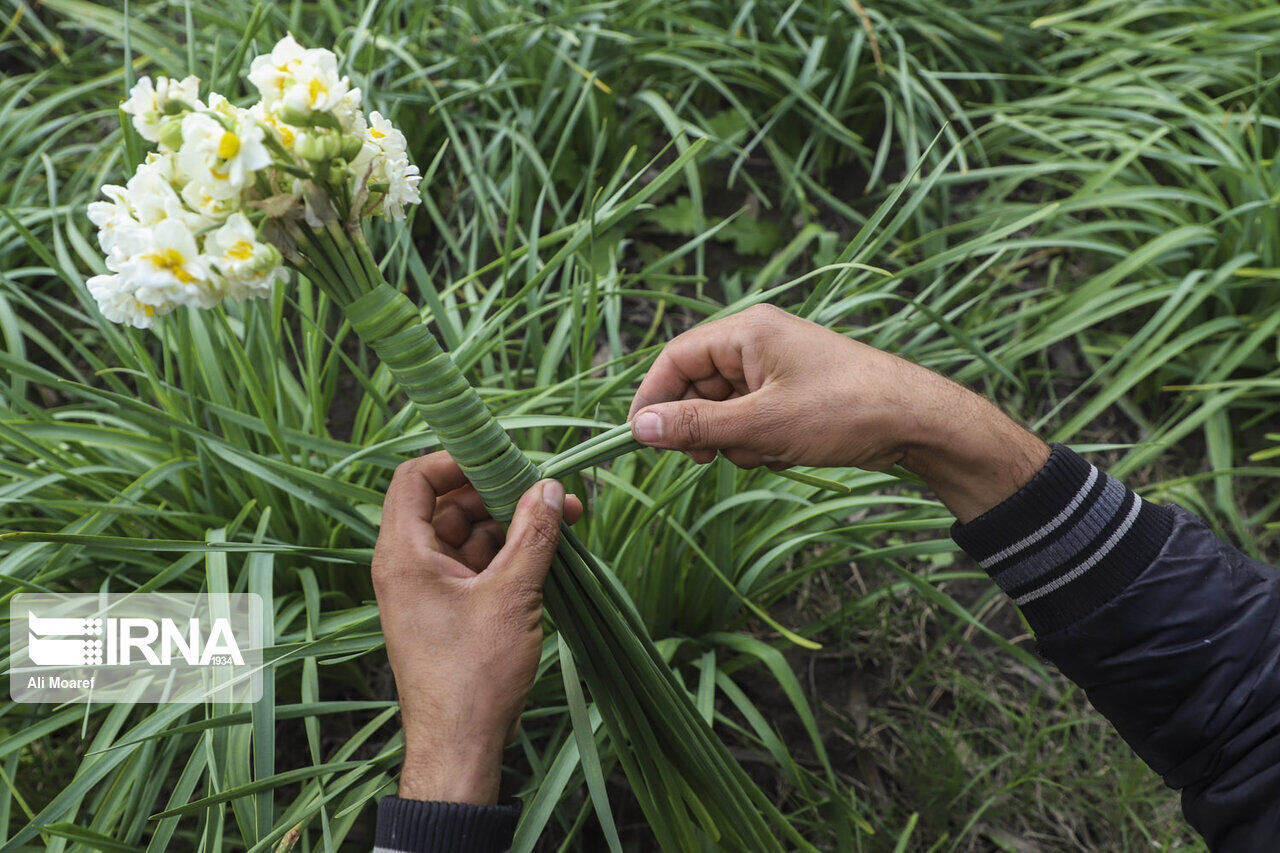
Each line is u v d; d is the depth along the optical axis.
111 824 0.90
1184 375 1.30
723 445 0.79
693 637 1.08
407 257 1.08
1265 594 0.78
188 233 0.66
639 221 1.46
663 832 0.85
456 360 1.02
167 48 1.41
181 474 1.01
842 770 1.10
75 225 1.25
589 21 1.48
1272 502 1.22
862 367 0.80
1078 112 1.46
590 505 1.12
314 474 0.96
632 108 1.53
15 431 0.98
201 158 0.66
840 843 0.99
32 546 0.97
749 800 0.89
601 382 1.10
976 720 1.13
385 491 1.08
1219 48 1.47
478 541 0.86
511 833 0.77
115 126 1.52
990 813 1.08
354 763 0.87
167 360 1.03
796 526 1.15
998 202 1.46
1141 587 0.78
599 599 0.81
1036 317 1.37
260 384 1.04
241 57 1.04
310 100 0.67
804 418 0.79
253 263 0.66
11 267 1.34
